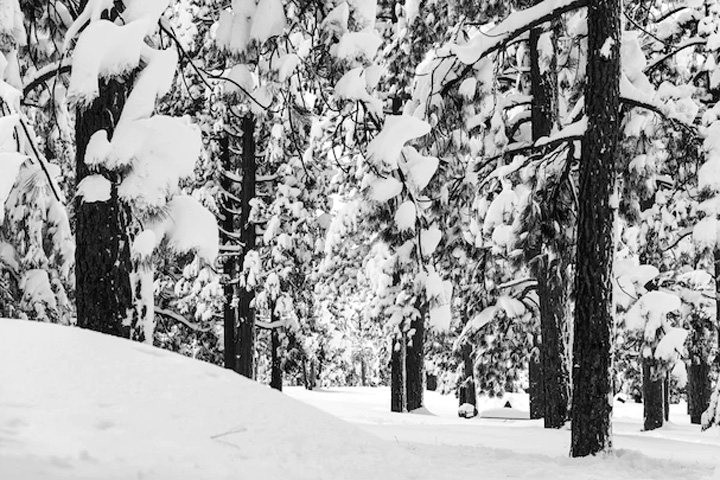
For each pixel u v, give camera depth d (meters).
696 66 18.67
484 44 11.71
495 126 16.38
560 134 10.49
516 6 14.12
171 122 7.57
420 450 9.59
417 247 11.73
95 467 4.35
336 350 48.25
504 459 9.21
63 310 13.74
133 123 7.48
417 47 15.57
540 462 9.10
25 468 3.97
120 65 7.29
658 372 17.30
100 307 7.91
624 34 13.58
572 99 14.68
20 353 6.21
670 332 16.27
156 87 7.68
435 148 14.12
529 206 12.67
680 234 18.56
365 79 9.82
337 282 27.81
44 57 11.19
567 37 14.88
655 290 17.42
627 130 13.81
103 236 7.94
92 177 7.73
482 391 22.42
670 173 17.70
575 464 9.09
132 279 7.98
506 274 19.38
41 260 11.93
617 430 19.97
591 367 9.83
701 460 10.62
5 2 8.33
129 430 5.30
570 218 12.56
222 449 5.40
